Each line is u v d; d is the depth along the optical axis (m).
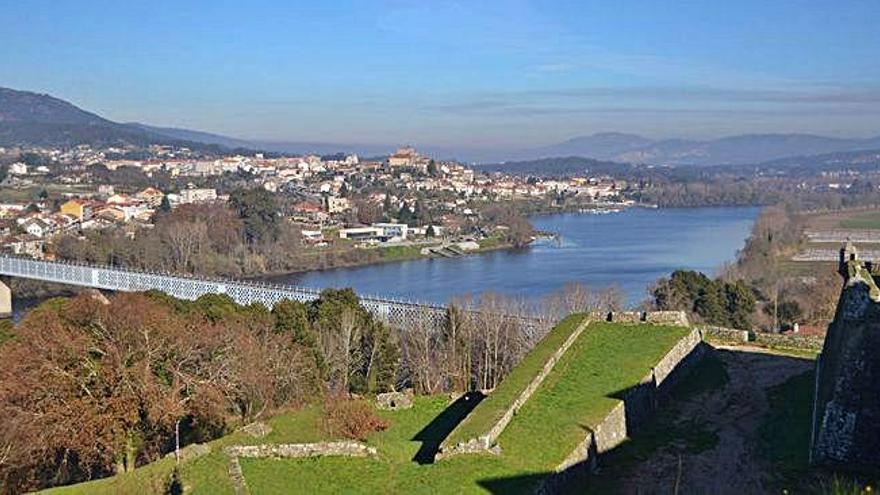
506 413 37.41
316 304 87.19
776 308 102.94
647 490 33.78
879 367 33.25
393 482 34.12
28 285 170.75
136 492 35.47
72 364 48.56
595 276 170.12
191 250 190.50
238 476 35.41
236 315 76.94
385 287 167.12
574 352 47.38
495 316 86.81
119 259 187.75
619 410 39.16
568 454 34.19
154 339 53.16
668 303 100.25
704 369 50.28
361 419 44.34
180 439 50.47
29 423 43.97
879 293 35.53
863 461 32.69
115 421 46.00
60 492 36.41
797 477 33.09
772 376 48.69
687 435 40.12
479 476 32.31
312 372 66.25
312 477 35.84
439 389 75.31
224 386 53.12
